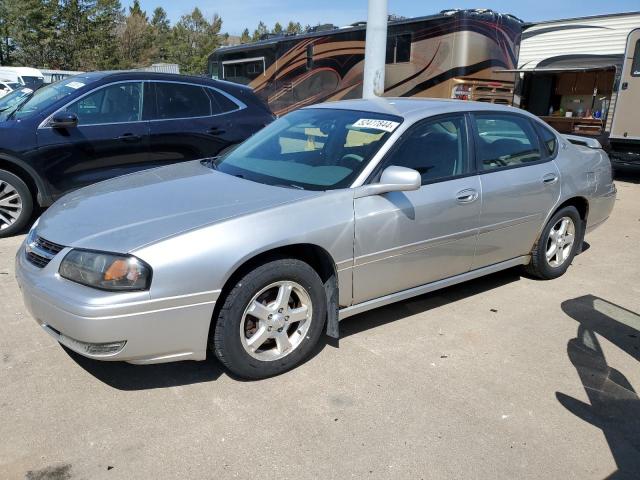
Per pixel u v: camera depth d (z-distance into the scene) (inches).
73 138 229.6
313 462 100.6
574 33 517.3
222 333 118.0
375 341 145.6
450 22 417.1
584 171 193.3
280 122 177.9
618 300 177.3
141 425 109.8
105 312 105.3
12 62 1750.7
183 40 2465.6
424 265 149.0
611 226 273.7
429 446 105.5
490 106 170.7
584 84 527.8
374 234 134.6
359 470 98.9
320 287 130.1
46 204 230.4
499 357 139.3
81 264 109.4
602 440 109.0
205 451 102.8
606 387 127.3
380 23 298.2
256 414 114.0
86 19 1771.7
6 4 1672.0
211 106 267.9
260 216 119.9
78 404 115.9
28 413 112.6
